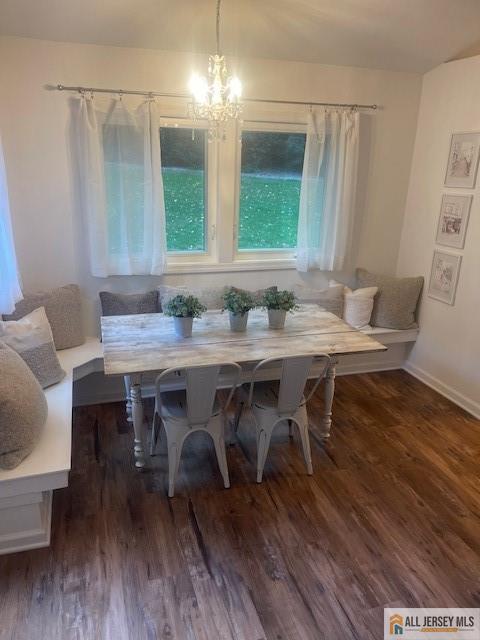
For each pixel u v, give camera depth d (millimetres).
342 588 1982
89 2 2559
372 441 3051
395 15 2850
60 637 1759
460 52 3283
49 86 2920
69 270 3297
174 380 3543
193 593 1942
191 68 3139
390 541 2236
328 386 2895
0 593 1923
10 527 2090
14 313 3008
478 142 3244
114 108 3029
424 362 3920
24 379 2162
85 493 2512
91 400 3455
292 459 2840
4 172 2586
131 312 3324
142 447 2656
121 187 3180
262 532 2273
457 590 1987
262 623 1824
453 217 3502
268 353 2486
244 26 2898
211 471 2715
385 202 3947
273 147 3541
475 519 2387
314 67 3396
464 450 2977
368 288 3875
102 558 2102
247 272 3717
